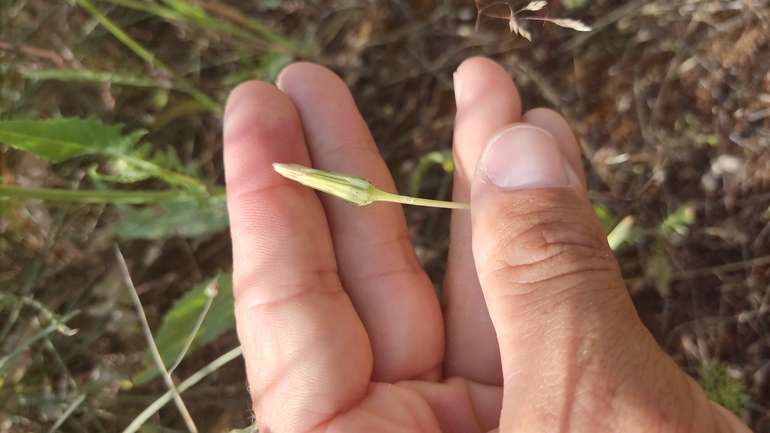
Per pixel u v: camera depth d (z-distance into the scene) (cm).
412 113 20
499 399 14
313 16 20
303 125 15
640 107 18
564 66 19
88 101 20
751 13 18
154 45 20
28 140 15
